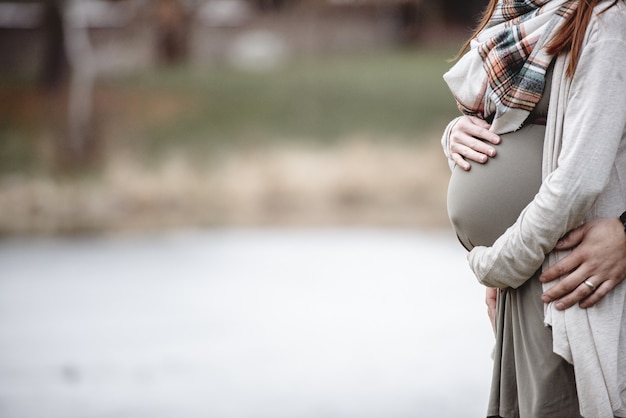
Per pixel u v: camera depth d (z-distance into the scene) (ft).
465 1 168.86
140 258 58.44
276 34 162.71
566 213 12.91
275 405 27.96
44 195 83.97
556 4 13.41
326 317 39.99
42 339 37.50
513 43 13.64
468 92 14.35
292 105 117.08
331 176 84.17
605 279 13.14
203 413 27.32
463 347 34.60
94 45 154.10
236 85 127.54
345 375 31.22
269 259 56.24
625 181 13.41
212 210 79.46
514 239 13.41
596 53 12.94
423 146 96.37
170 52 154.92
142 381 31.09
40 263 57.67
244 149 100.22
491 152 14.33
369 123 107.76
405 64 140.36
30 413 27.84
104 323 40.04
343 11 165.17
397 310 40.91
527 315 13.85
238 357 33.83
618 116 12.89
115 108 121.29
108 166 97.91
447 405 27.71
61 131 110.73
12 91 126.93
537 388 13.70
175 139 107.76
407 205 78.43
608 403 13.07
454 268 51.47
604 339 13.14
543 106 13.76
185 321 39.99
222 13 160.76
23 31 156.35
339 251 58.90
